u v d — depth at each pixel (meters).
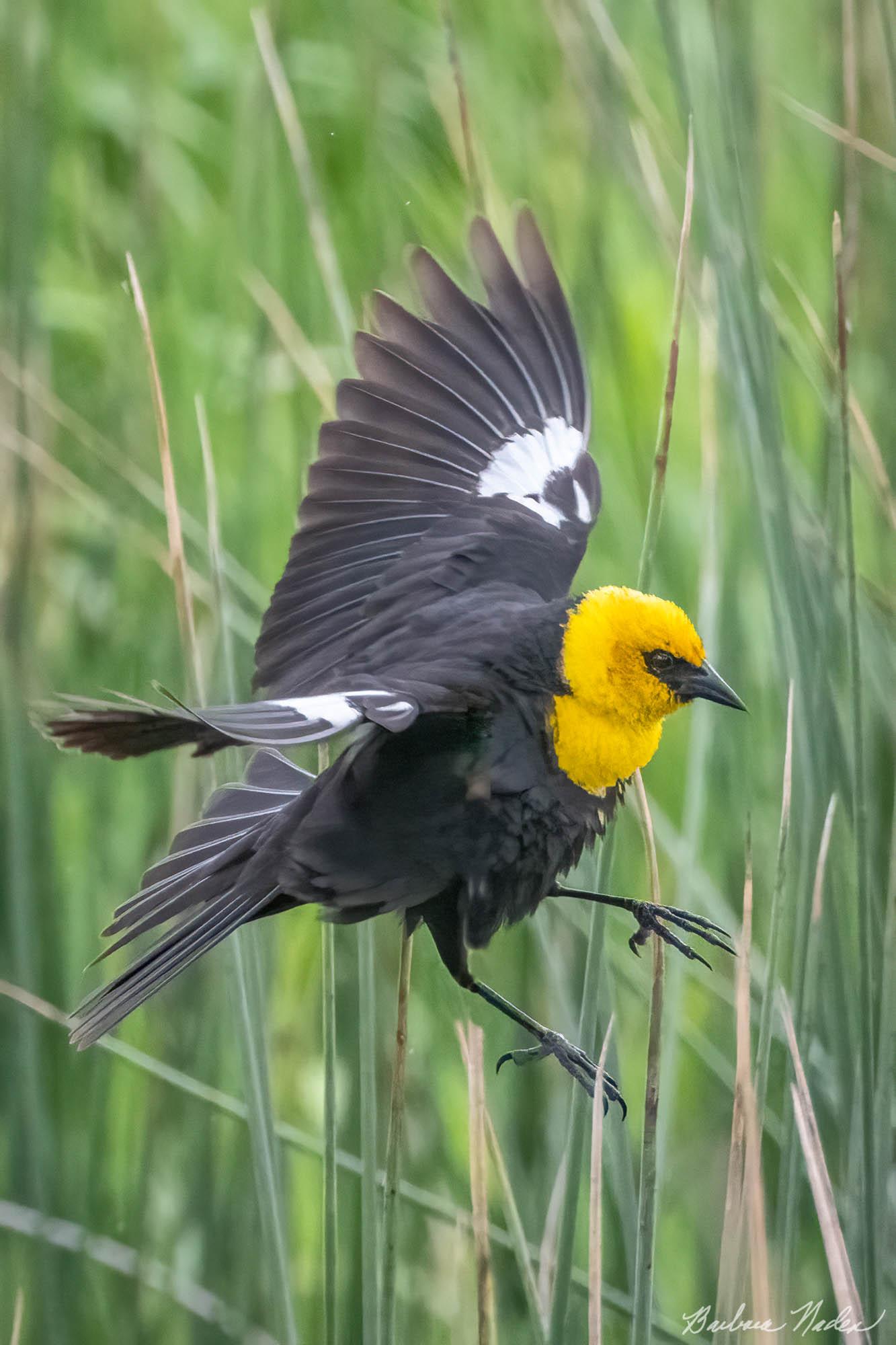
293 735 6.46
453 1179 6.70
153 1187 6.73
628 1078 6.79
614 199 6.94
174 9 7.00
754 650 6.82
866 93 6.75
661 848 6.79
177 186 6.96
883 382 6.74
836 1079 6.65
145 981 6.54
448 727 6.59
